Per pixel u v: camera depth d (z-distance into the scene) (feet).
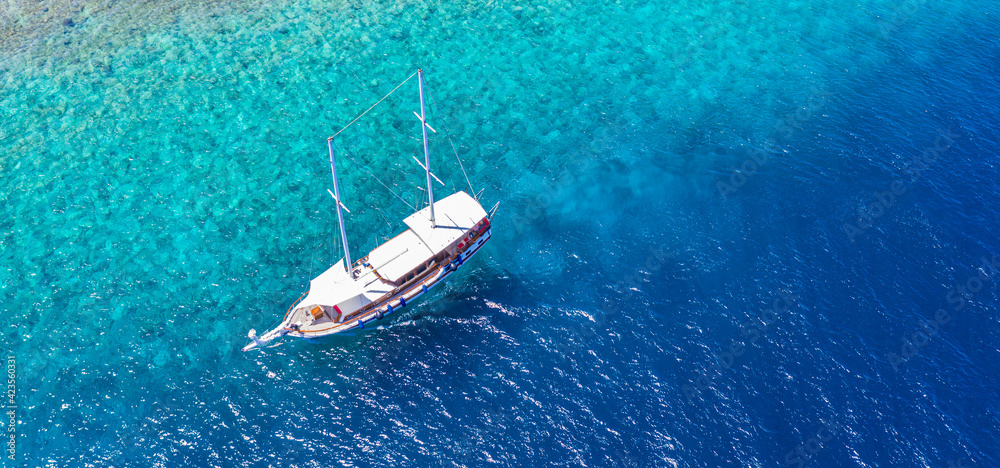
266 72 225.56
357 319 151.84
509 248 173.37
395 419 140.46
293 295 162.71
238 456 135.03
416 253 156.56
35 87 217.56
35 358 149.69
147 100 214.28
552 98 219.20
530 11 256.11
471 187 190.19
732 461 131.44
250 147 201.26
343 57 232.73
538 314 158.40
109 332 154.51
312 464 134.10
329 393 144.66
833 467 129.70
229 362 149.59
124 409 141.49
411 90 221.46
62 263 169.07
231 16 249.96
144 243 174.09
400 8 256.52
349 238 176.96
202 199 185.88
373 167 196.44
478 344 152.97
